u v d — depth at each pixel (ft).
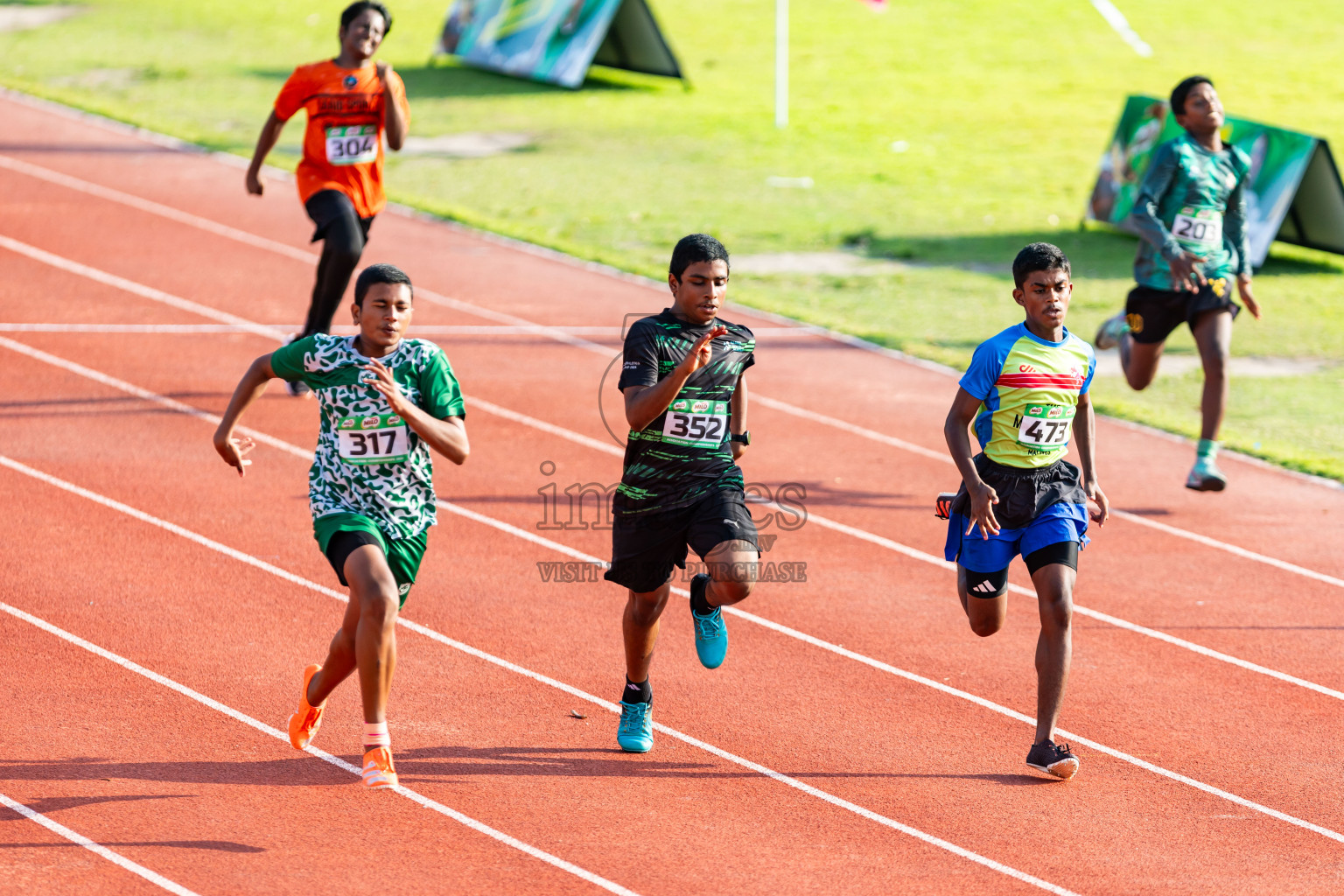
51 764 61.00
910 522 97.96
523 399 120.16
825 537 94.58
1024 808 61.41
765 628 80.23
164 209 175.52
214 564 84.84
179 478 98.37
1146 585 88.79
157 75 255.09
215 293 145.48
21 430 106.01
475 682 71.72
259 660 72.84
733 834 58.18
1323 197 179.22
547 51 270.46
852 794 62.18
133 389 116.57
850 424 119.24
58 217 168.35
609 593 84.02
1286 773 65.82
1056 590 61.87
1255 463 112.88
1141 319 100.94
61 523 89.61
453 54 281.95
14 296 139.64
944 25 335.06
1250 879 56.29
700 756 65.16
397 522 58.13
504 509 96.53
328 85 109.19
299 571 84.53
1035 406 62.08
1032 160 232.94
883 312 154.20
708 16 339.36
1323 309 162.20
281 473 100.37
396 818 58.08
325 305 112.06
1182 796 63.21
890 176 219.20
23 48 269.44
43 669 70.23
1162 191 97.40
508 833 57.26
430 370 57.67
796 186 210.18
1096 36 328.49
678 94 268.41
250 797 59.21
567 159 219.20
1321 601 87.15
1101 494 65.41
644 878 54.39
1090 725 70.08
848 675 74.79
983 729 69.26
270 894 52.11
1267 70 299.17
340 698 69.05
